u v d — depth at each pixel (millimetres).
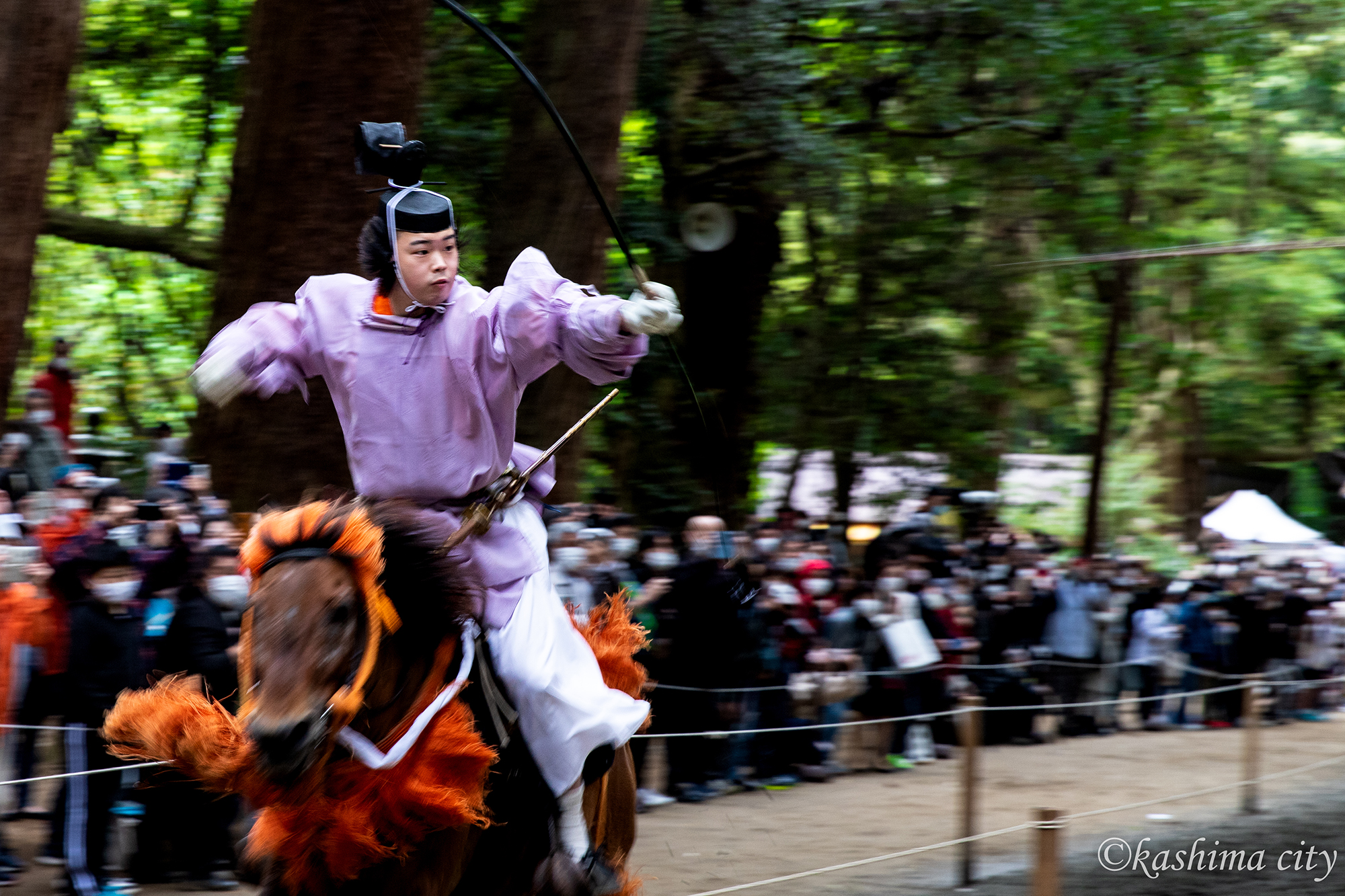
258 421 9047
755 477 19281
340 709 3430
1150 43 17281
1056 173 17750
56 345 13086
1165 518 30062
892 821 10219
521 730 4148
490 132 14742
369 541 3570
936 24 16516
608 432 16875
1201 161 21562
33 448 10609
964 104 17266
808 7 16078
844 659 11648
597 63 11891
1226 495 34062
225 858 7586
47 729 7273
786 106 16016
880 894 8344
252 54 9836
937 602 12719
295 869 3666
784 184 16625
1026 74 16969
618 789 4910
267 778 3342
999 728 13789
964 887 8617
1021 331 19766
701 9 15609
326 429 9062
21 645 7211
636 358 3941
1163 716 15766
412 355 3973
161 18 16703
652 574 10633
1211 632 15906
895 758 12336
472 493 4133
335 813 3582
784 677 11211
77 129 17781
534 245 11930
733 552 10203
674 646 9898
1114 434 28016
